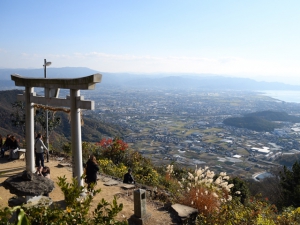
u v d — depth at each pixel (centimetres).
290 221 715
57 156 1157
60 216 355
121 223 368
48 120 1134
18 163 1020
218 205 716
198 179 814
